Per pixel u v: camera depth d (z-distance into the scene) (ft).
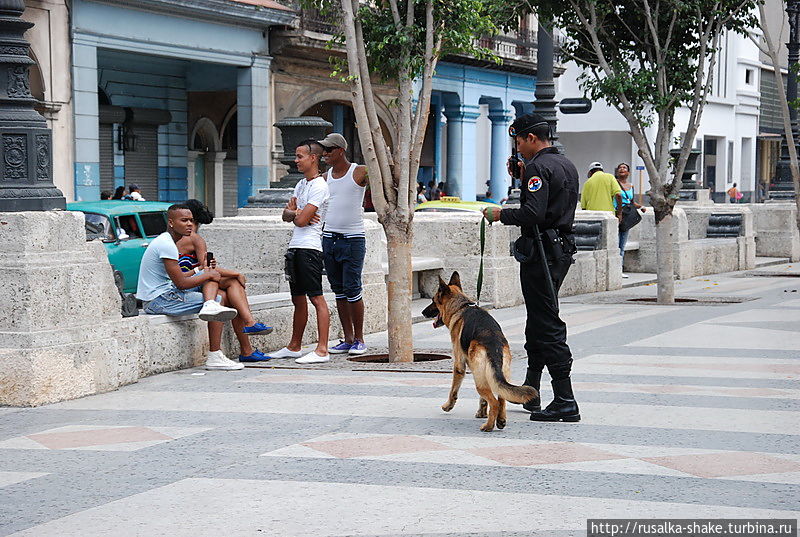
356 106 33.73
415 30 33.96
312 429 24.38
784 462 21.13
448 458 21.57
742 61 189.37
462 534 16.79
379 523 17.35
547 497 18.78
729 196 177.47
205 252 33.73
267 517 17.72
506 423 25.03
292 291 35.37
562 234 25.25
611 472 20.44
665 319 46.24
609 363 34.01
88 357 28.73
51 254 28.02
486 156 173.58
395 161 34.58
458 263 51.31
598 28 52.75
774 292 60.03
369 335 42.45
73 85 80.43
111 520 17.66
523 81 144.25
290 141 53.62
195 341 34.06
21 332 27.32
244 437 23.62
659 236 53.36
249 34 96.99
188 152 106.42
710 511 17.90
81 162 81.25
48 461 21.65
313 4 36.09
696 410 26.40
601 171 67.67
